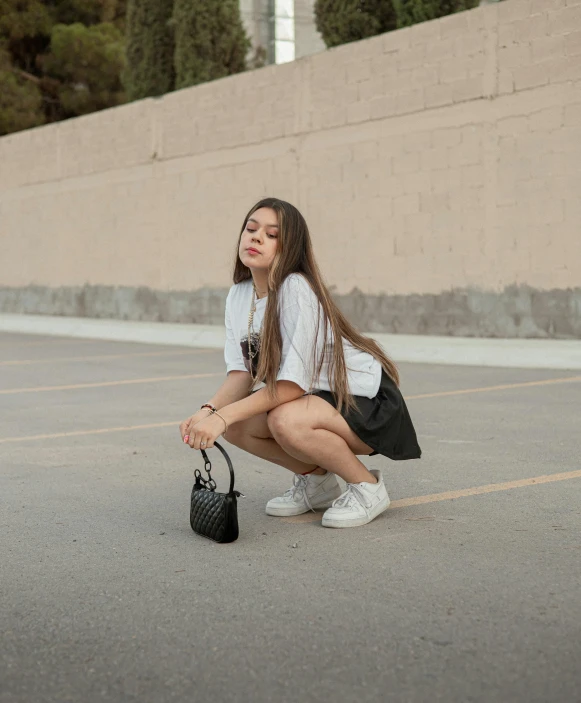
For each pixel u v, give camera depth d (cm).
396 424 411
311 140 1565
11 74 3284
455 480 514
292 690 254
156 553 388
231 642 289
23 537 418
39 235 2255
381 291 1464
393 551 382
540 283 1252
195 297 1830
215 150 1759
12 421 764
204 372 1105
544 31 1225
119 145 1992
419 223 1398
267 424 409
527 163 1255
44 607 326
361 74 1470
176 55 2038
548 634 290
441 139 1359
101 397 902
